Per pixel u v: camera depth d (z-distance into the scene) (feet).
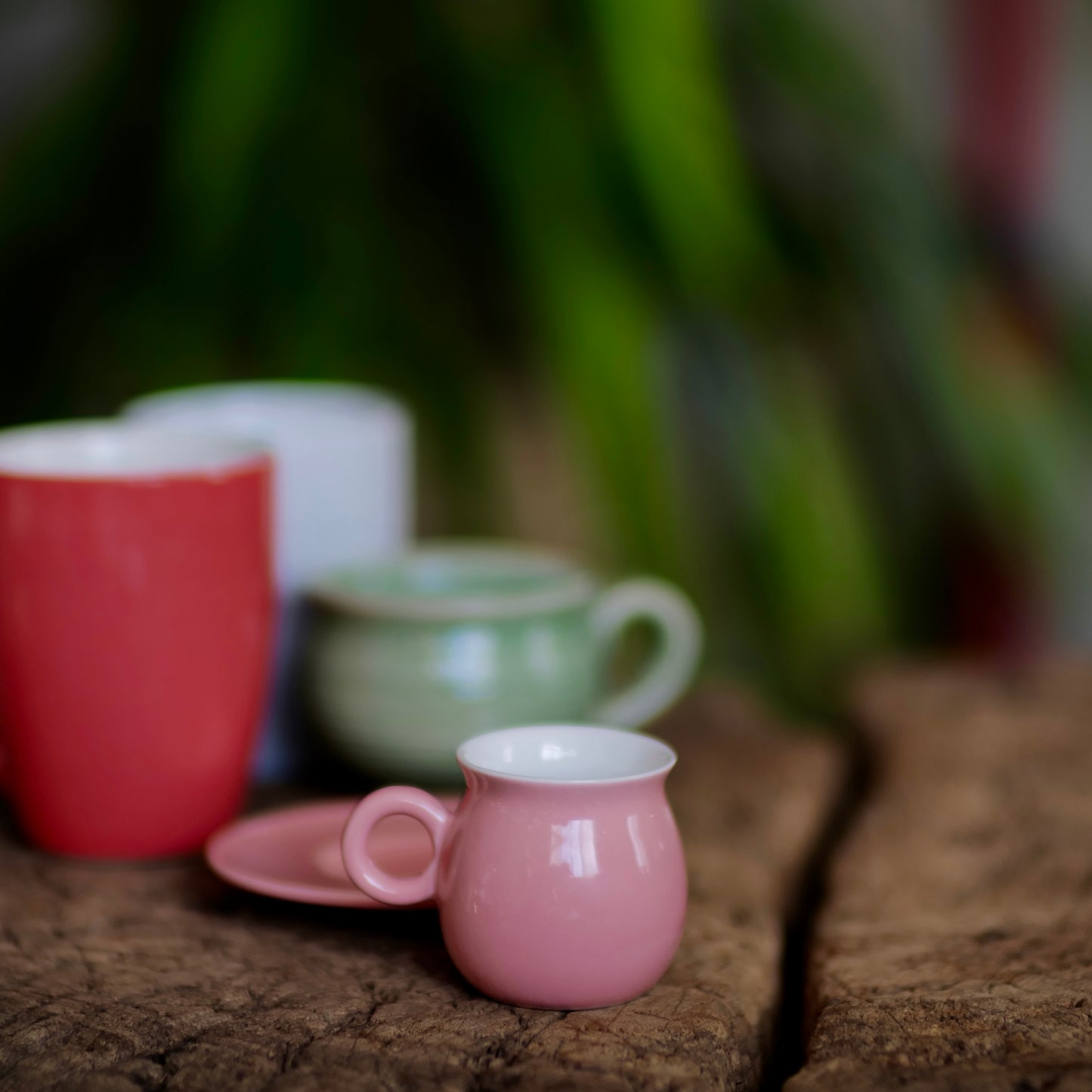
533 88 3.60
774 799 2.94
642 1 3.49
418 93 3.63
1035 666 3.35
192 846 2.69
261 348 3.65
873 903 2.61
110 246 3.69
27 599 2.55
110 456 2.73
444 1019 2.31
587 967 2.30
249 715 2.69
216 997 2.36
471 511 3.76
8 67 4.12
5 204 3.64
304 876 2.55
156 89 3.63
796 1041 2.50
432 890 2.36
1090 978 2.39
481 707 2.73
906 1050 2.25
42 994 2.36
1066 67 5.00
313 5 3.51
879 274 3.94
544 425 3.91
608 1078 2.21
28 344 3.73
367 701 2.74
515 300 3.65
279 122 3.52
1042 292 4.36
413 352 3.67
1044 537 4.33
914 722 3.10
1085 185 5.06
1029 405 4.08
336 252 3.62
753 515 3.91
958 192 4.13
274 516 2.70
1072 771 2.92
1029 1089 2.18
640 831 2.31
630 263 3.66
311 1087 2.21
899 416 4.22
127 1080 2.23
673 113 3.52
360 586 2.86
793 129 3.91
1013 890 2.63
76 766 2.60
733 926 2.54
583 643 2.83
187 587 2.57
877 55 4.72
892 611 4.23
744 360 4.01
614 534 3.65
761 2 3.76
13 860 2.68
